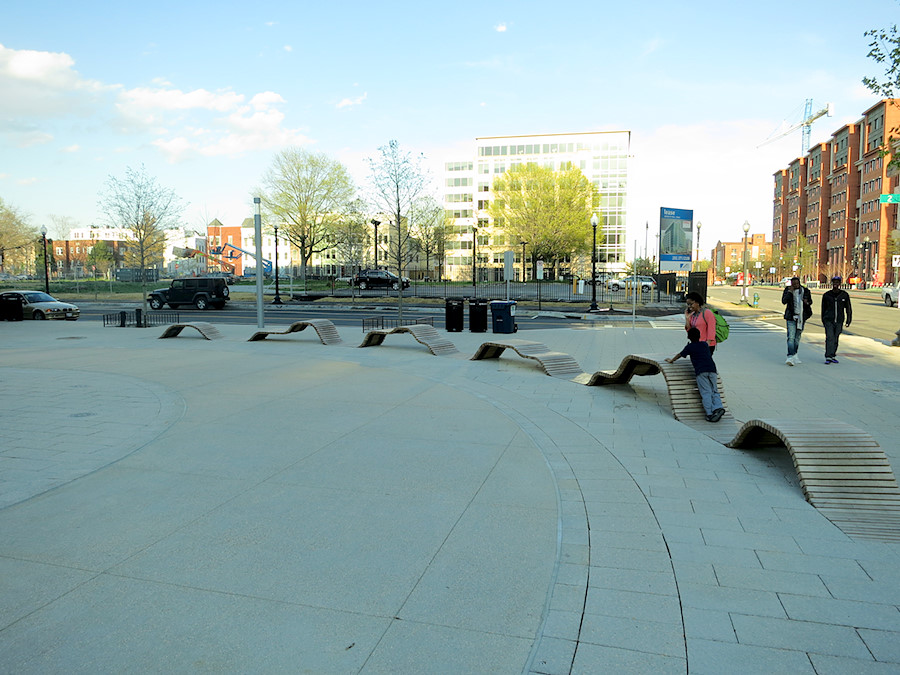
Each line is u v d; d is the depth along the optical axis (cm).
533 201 6328
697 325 790
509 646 303
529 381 1072
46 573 377
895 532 438
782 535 433
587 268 7756
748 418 809
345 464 598
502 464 600
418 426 751
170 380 1073
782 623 322
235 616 329
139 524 452
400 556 400
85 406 859
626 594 352
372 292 4703
